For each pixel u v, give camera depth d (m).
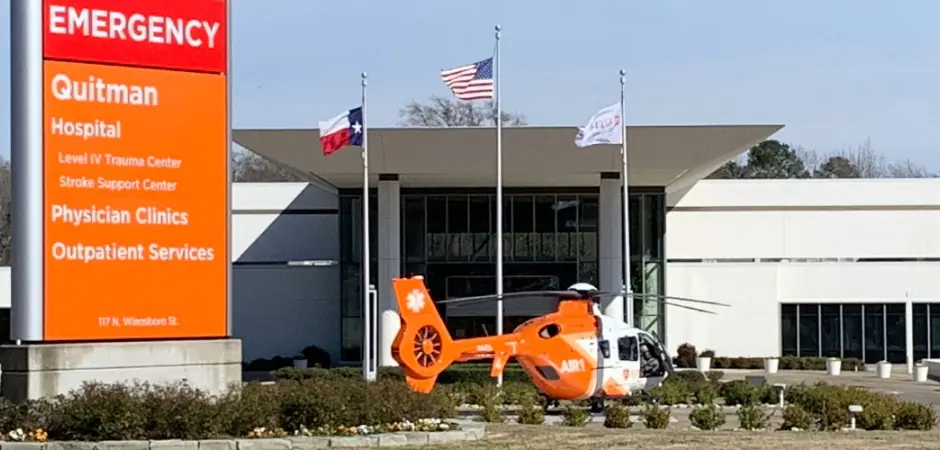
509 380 43.47
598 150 49.19
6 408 20.20
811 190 64.62
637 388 33.38
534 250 59.50
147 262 22.20
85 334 21.64
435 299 59.25
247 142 48.84
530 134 48.72
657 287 59.75
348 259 59.66
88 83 21.73
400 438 20.70
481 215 59.66
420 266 59.31
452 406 25.00
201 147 22.75
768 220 64.50
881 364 53.78
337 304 63.00
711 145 48.34
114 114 21.95
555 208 59.59
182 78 22.59
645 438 22.14
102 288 21.80
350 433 20.98
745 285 62.12
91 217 21.73
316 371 49.00
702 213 64.62
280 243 65.06
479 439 21.61
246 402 21.08
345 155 49.88
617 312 53.31
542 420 28.47
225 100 23.02
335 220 64.94
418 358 31.95
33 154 21.22
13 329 21.42
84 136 21.70
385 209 53.19
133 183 22.11
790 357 60.50
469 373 43.75
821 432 25.38
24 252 21.25
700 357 58.91
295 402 21.31
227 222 23.00
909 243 64.38
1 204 99.12
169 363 22.33
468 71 41.66
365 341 46.06
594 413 33.06
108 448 19.06
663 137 48.09
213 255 22.84
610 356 32.75
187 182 22.59
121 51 22.05
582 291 32.75
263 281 63.50
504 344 32.31
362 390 22.42
